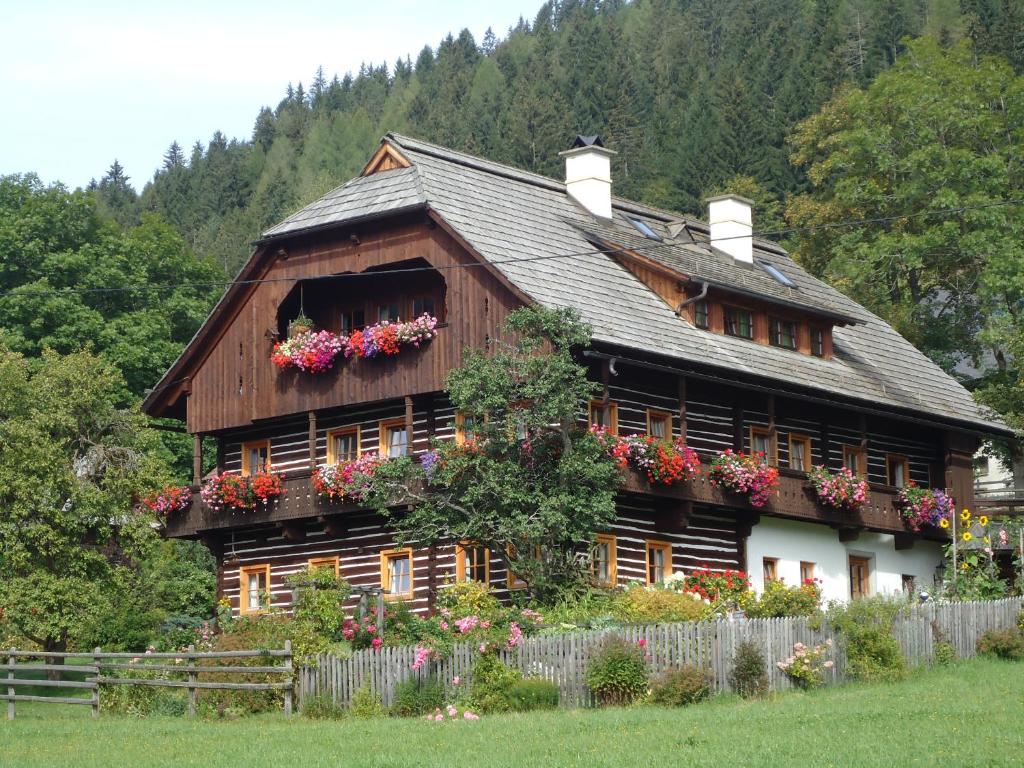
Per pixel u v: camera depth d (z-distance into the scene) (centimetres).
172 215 13138
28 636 3850
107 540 4000
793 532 4244
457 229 3772
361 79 17638
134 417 4153
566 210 4381
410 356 3838
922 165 5941
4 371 4022
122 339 5959
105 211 13350
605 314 3806
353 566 3988
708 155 9806
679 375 3828
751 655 2892
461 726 2611
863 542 4450
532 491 3416
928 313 6125
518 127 11612
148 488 4069
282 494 3969
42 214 6131
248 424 4125
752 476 3884
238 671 2997
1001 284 5534
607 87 11669
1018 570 4234
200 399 4222
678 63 12975
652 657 2844
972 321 6044
